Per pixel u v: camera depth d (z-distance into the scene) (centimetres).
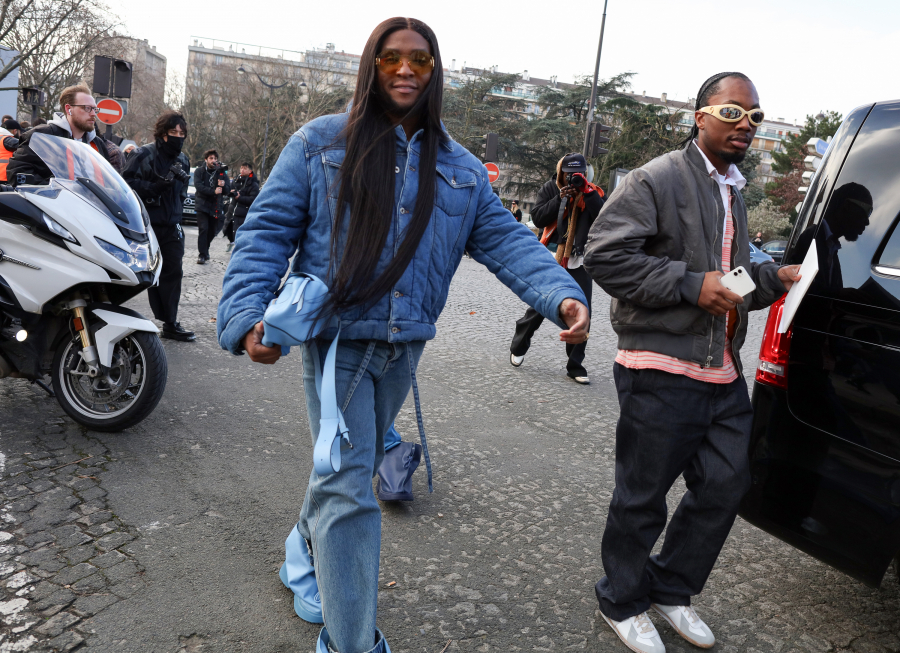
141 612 234
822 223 255
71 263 366
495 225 208
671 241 230
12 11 2728
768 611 274
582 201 591
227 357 568
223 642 223
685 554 240
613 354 772
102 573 254
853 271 240
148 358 378
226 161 6081
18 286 366
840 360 239
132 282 380
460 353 690
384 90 191
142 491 322
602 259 226
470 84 5303
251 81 5697
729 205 236
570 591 276
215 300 838
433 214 196
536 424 488
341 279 183
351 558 186
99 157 412
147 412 381
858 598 288
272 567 270
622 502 236
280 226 192
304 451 389
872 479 228
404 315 193
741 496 230
